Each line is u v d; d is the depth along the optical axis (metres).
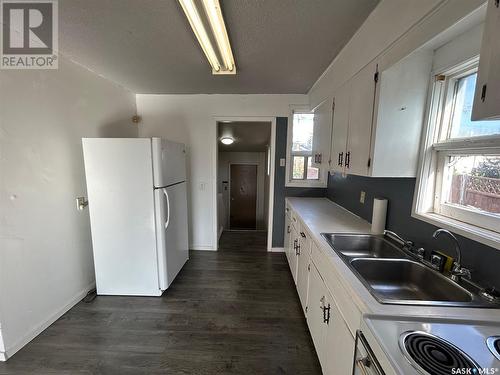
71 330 1.99
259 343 1.88
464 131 1.22
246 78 2.74
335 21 1.58
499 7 0.69
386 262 1.40
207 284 2.74
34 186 1.89
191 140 3.52
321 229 1.94
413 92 1.36
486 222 1.12
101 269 2.44
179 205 2.84
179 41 1.90
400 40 1.22
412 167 1.45
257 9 1.46
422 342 0.76
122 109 3.11
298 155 3.57
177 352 1.78
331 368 1.32
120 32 1.77
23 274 1.81
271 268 3.15
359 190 2.36
